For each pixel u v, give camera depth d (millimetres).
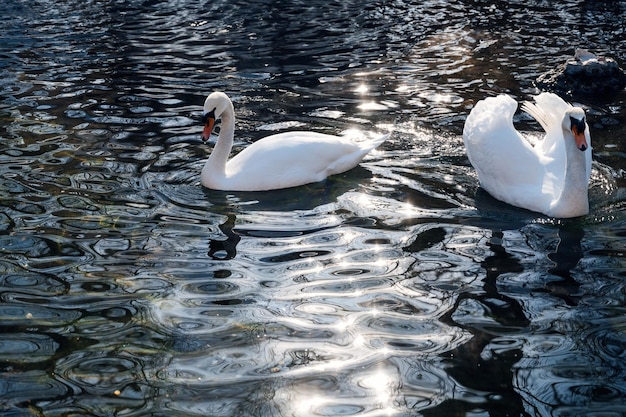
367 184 9648
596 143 10531
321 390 6000
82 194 9234
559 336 6625
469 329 6734
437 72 13250
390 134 10953
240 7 17453
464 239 8289
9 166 9891
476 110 9734
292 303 7148
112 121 11375
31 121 11336
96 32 15695
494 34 15133
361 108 11852
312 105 12000
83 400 5902
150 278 7539
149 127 11195
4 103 12008
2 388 6031
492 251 8031
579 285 7383
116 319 6914
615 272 7590
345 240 8289
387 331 6723
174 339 6637
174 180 9664
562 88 12430
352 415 5719
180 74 13359
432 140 10789
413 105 11914
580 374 6152
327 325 6812
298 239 8320
